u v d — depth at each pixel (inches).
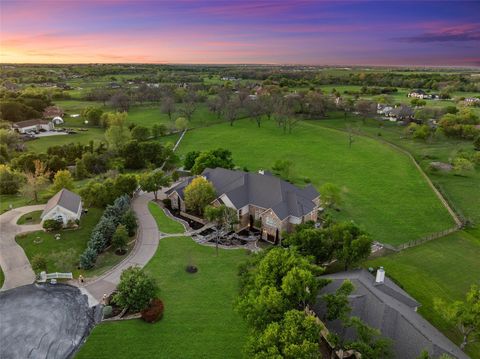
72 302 2018.9
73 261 2354.8
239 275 2060.8
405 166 4884.4
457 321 1646.2
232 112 7372.1
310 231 2287.2
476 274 2432.3
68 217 2812.5
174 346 1728.6
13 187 3604.8
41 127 6604.3
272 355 1278.3
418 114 7362.2
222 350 1710.1
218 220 2773.1
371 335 1485.0
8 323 1850.4
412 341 1523.1
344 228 2285.9
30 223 2898.6
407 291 2175.2
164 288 2162.9
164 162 4810.5
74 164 4827.8
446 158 5098.4
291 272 1587.1
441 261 2593.5
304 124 7431.1
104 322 1862.7
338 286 1873.8
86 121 7229.3
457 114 6806.1
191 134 6491.1
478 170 4694.9
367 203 3700.8
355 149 5679.1
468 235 3024.1
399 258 2615.7
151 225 2965.1
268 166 4835.1
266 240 2822.3
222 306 2016.5
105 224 2625.5
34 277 2235.5
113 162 4692.4
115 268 2354.8
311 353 1280.8
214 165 3922.2
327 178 4416.8
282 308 1526.8
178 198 3238.2
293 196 2903.5
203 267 2397.9
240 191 3041.3
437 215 3459.6
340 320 1668.3
